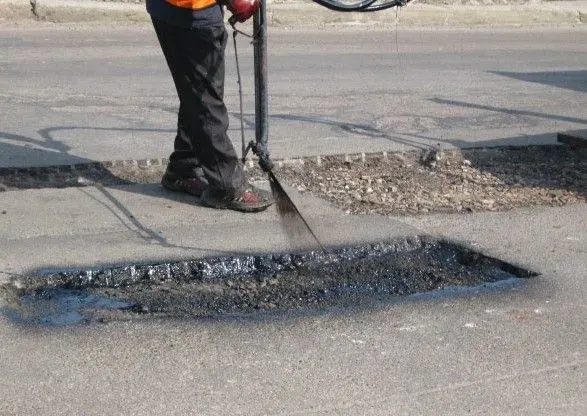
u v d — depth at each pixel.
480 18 19.64
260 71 5.98
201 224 6.48
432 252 6.21
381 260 6.04
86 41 15.17
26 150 8.26
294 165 8.17
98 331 4.93
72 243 6.04
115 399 4.25
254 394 4.31
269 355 4.70
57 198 7.00
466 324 5.09
